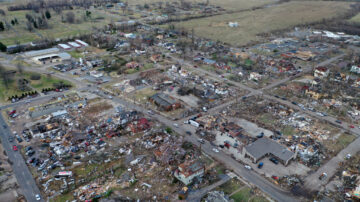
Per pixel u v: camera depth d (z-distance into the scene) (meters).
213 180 80.00
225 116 115.62
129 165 85.44
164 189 76.25
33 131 99.31
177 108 121.50
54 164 84.50
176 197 73.50
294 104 127.38
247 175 82.56
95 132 101.50
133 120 110.00
